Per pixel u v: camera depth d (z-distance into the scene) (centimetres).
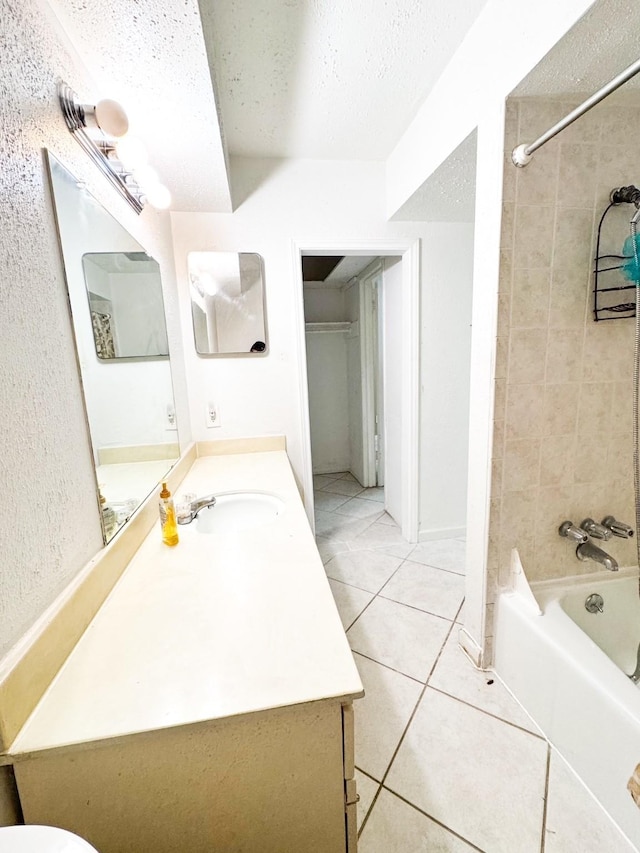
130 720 57
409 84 145
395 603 191
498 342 127
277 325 210
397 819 101
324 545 256
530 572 145
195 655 69
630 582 148
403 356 239
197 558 103
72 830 60
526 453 136
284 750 63
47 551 67
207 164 145
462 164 147
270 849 67
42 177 71
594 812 101
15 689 55
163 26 82
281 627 75
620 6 83
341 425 421
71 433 78
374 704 135
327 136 178
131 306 125
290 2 108
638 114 122
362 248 210
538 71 102
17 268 62
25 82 66
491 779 110
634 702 98
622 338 135
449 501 255
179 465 168
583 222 125
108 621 78
